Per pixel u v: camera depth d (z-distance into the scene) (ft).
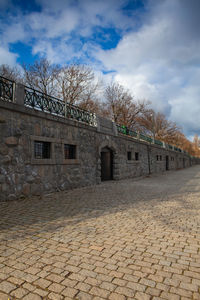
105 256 10.03
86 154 37.37
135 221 15.78
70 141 33.22
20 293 7.24
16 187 23.82
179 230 13.82
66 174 32.14
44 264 9.21
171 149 112.16
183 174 73.67
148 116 131.54
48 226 14.39
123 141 53.16
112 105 114.93
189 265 9.22
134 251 10.60
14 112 24.04
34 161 26.21
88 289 7.49
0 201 21.99
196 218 16.79
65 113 32.58
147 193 29.60
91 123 40.37
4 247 10.93
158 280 8.07
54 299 6.96
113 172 48.91
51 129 29.50
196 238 12.41
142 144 66.90
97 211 18.80
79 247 11.01
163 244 11.50
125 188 35.09
